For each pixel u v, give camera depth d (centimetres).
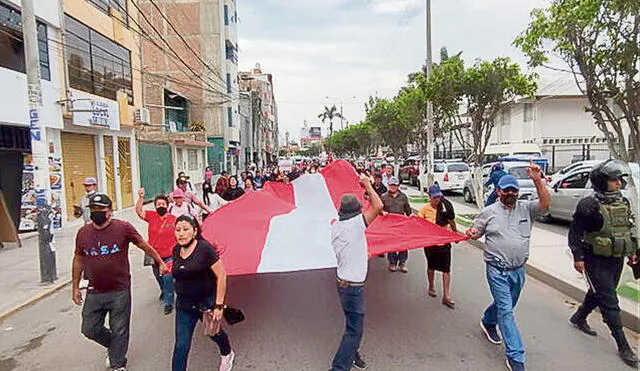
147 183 2427
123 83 2034
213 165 3994
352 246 454
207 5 3947
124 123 1953
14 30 1286
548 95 3369
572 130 3525
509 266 483
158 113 3253
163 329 613
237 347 544
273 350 534
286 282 811
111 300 480
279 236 652
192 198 896
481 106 1405
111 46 1917
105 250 473
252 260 574
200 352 534
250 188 1398
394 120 3591
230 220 738
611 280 492
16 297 767
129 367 502
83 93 1638
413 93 2938
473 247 1121
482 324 562
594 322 600
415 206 1795
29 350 568
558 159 3509
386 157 4466
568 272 788
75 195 1641
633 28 652
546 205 475
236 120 4597
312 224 708
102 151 1830
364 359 504
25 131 1331
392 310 659
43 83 1390
